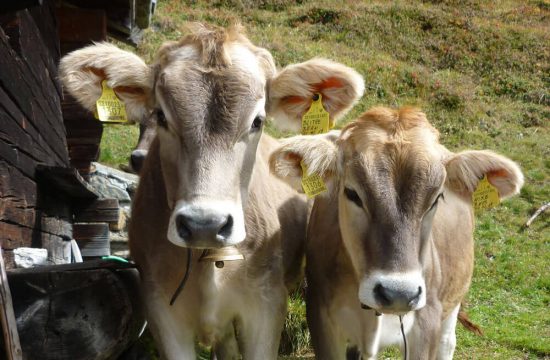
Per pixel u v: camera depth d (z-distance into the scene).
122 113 3.84
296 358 7.16
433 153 3.81
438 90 19.83
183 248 3.97
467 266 5.45
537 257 11.64
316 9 25.67
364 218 3.76
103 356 3.54
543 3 29.52
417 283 3.48
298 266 5.35
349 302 4.43
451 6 27.59
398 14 25.34
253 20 25.06
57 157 6.25
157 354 5.91
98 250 7.26
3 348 3.25
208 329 4.21
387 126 3.99
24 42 4.99
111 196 9.47
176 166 3.44
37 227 5.11
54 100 6.31
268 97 3.94
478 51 23.33
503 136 17.89
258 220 4.15
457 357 7.50
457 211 5.30
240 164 3.43
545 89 21.25
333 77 3.92
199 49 3.56
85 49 3.73
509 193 4.18
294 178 4.25
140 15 9.23
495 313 9.14
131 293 3.88
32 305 3.42
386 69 20.58
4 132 4.17
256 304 4.15
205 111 3.34
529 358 7.58
